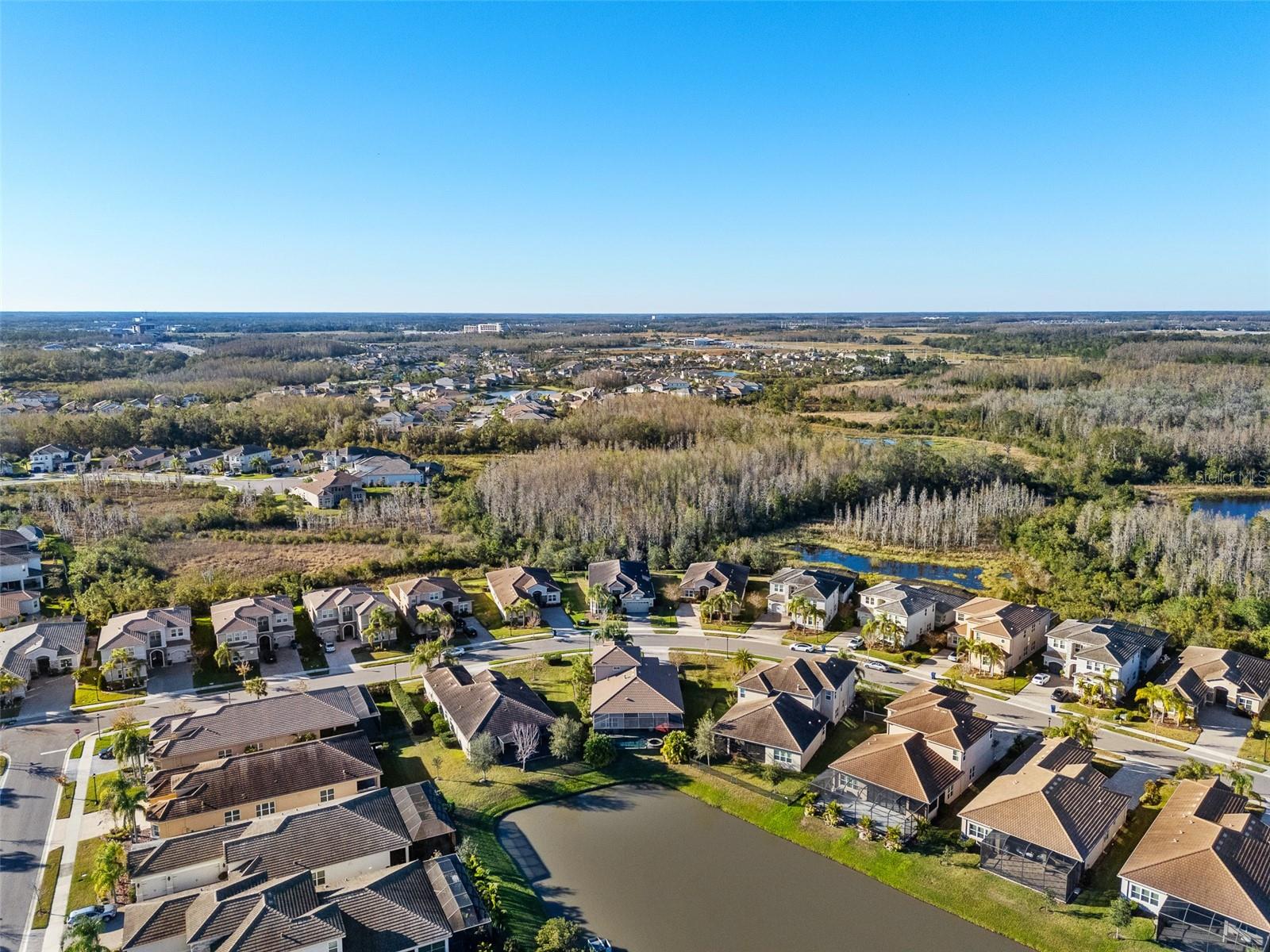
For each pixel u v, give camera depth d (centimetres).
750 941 4706
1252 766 6344
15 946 4538
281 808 5822
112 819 5659
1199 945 4491
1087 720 6575
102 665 7738
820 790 6019
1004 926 4784
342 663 8388
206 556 11300
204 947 4188
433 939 4409
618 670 7700
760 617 9650
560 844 5606
